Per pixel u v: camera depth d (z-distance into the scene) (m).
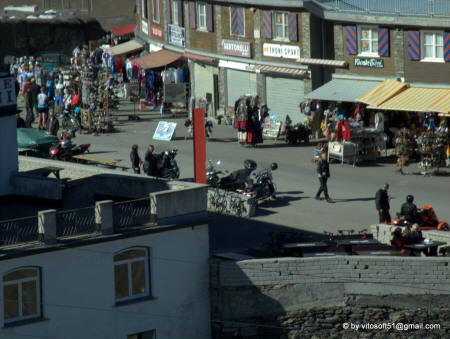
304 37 84.38
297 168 73.25
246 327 51.12
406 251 51.84
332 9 81.81
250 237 56.59
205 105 90.94
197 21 98.69
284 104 88.31
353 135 74.00
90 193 56.28
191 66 100.69
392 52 78.44
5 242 45.12
